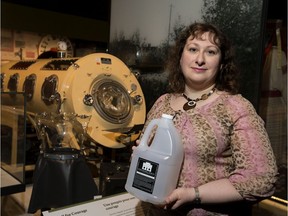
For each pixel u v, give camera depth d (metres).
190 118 1.15
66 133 1.66
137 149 1.12
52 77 1.88
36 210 1.38
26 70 2.25
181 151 1.08
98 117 1.77
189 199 1.05
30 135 2.05
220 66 1.22
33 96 2.02
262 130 1.08
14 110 1.55
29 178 1.88
